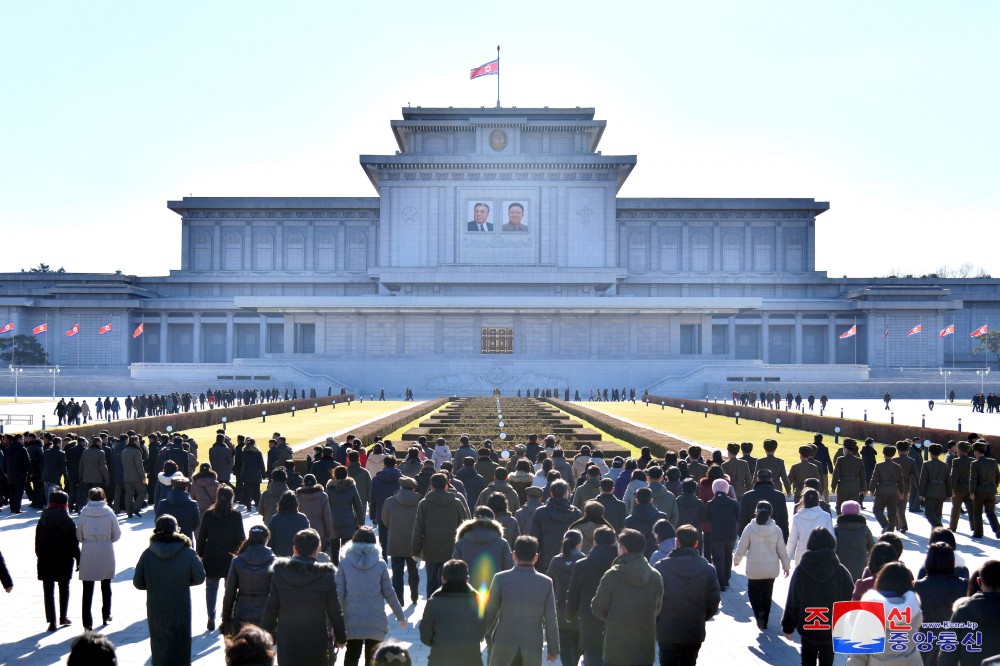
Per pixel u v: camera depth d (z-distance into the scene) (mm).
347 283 140500
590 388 102688
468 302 110000
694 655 10672
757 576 14031
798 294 142250
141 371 103938
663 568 10672
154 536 11359
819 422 48125
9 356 128750
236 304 109938
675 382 99750
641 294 141625
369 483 19703
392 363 103500
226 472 25812
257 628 6742
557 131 133000
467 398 80938
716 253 143625
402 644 7020
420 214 130500
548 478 17562
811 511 14227
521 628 9812
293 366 101250
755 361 104500
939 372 115375
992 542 21078
